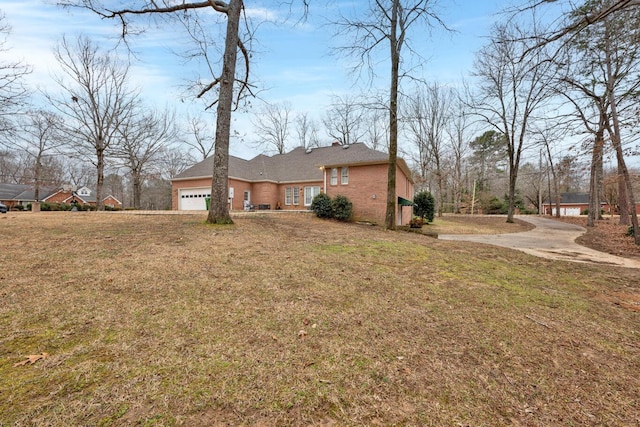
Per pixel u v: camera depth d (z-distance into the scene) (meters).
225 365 2.15
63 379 1.90
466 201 36.00
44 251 5.09
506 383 2.11
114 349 2.29
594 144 10.12
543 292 4.36
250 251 5.82
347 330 2.82
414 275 4.90
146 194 41.09
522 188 43.28
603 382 2.17
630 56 10.09
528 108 18.69
